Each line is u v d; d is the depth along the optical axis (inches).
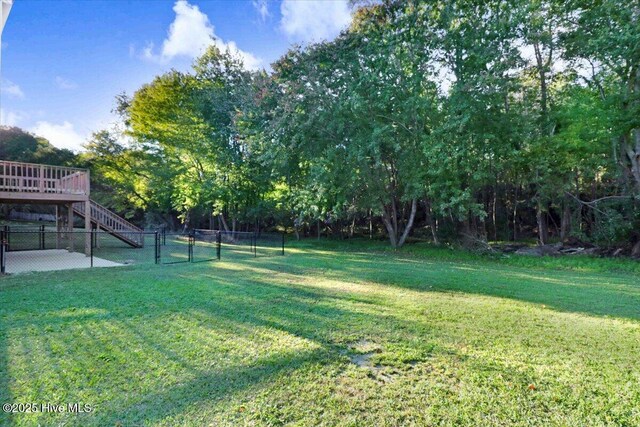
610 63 416.2
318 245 660.1
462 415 90.4
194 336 144.8
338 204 573.6
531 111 530.6
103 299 203.0
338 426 85.4
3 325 154.2
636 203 441.1
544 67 530.3
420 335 149.6
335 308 191.6
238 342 138.8
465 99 457.7
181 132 741.9
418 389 103.6
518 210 705.6
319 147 560.4
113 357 122.5
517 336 149.3
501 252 511.8
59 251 480.7
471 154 475.2
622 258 438.6
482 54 461.4
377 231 809.5
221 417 88.4
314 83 527.8
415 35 501.0
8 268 322.7
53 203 463.5
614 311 193.0
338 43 533.3
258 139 581.6
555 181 504.1
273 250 549.6
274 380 107.9
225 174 739.4
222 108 717.3
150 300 202.2
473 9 488.1
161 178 781.9
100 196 882.8
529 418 89.4
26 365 115.2
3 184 391.9
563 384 107.3
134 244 542.0
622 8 394.0
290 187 667.4
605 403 96.7
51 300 198.8
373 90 494.0
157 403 94.2
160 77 772.6
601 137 428.8
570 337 148.7
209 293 223.9
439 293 235.3
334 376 111.2
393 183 590.6
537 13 483.5
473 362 122.7
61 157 988.6
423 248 569.3
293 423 86.4
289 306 194.5
